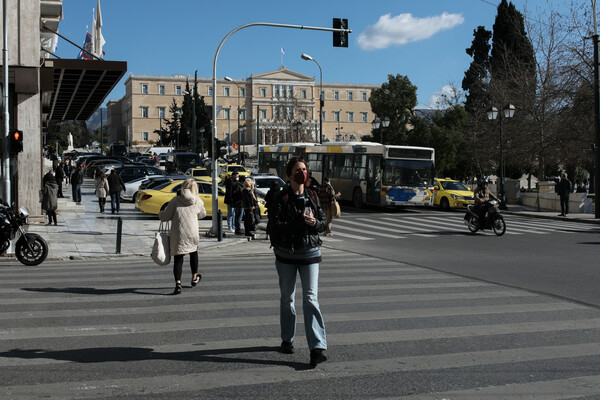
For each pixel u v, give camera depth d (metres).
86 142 162.50
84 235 19.95
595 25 33.44
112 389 5.02
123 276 11.55
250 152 126.62
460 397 4.83
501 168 33.88
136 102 136.50
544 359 5.93
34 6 22.03
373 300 9.02
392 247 17.27
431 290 9.96
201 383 5.18
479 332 7.04
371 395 4.88
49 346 6.36
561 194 28.70
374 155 31.06
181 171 55.53
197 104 99.00
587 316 7.96
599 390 5.01
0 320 7.58
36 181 22.67
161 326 7.27
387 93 57.00
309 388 5.05
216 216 19.98
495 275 11.78
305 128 103.00
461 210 32.75
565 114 37.31
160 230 9.71
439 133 50.16
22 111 22.28
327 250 16.59
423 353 6.14
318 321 5.74
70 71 23.92
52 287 10.15
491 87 45.00
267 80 138.75
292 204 5.82
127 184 34.78
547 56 39.69
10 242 15.41
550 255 15.23
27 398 4.80
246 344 6.46
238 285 10.35
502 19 55.12
